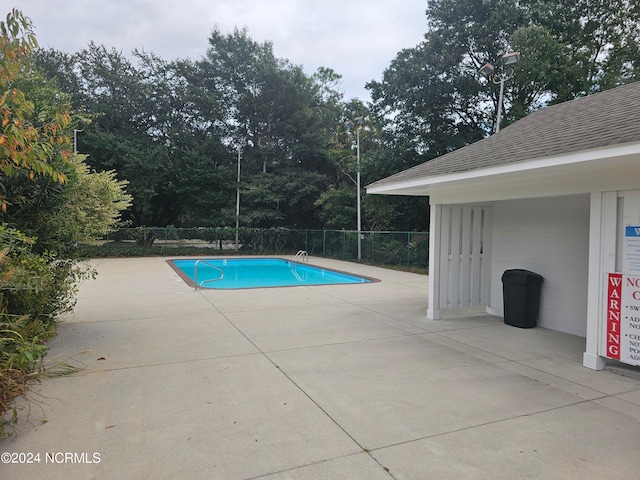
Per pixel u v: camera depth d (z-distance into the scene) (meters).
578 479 2.52
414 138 19.31
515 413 3.47
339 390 3.93
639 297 4.21
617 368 4.60
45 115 4.87
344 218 22.23
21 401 3.56
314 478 2.48
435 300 7.18
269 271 17.45
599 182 4.56
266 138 26.64
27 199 5.19
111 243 20.98
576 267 6.20
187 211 25.75
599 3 17.34
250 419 3.29
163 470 2.54
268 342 5.57
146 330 6.12
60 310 6.03
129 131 24.42
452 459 2.72
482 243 7.64
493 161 5.03
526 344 5.66
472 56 18.59
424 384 4.12
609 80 15.73
